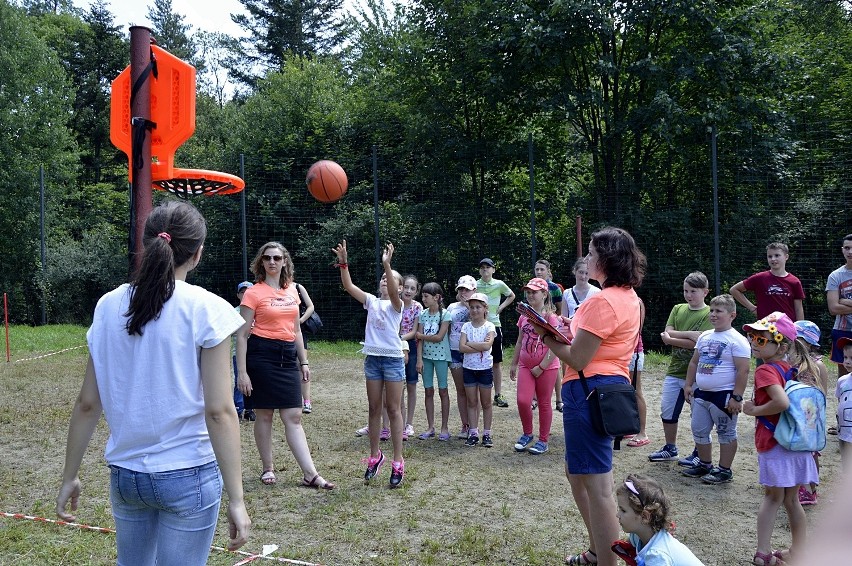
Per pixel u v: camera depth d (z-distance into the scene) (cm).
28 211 2514
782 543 465
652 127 1599
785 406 410
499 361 966
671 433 673
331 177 664
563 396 375
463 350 734
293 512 529
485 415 741
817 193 1515
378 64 2136
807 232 1523
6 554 440
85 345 1700
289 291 611
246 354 591
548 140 1919
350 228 1878
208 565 426
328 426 835
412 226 1830
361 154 2178
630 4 1681
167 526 243
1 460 680
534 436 776
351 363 1401
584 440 362
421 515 523
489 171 1825
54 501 552
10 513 521
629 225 1650
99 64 3775
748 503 552
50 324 2319
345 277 599
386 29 2123
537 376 708
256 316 592
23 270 2378
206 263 2080
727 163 1602
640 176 1722
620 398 356
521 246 1731
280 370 589
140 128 429
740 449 723
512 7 1752
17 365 1369
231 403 247
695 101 1784
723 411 596
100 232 2609
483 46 1769
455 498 563
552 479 617
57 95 2869
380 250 1853
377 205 1706
